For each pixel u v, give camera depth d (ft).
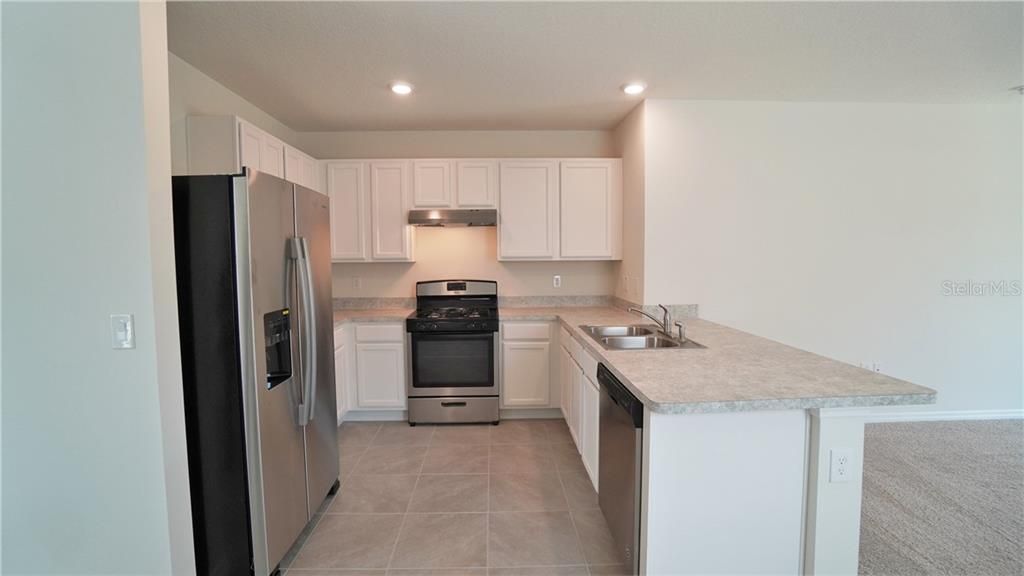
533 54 7.39
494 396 10.97
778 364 5.77
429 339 10.80
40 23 4.42
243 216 5.07
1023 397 10.59
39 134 4.50
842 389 4.62
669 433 4.59
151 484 4.72
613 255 11.48
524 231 11.42
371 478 8.32
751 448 4.62
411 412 10.97
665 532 4.67
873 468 8.32
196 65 7.75
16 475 4.74
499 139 12.18
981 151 10.09
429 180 11.34
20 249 4.57
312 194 6.82
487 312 11.49
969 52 7.38
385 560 6.07
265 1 5.80
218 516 5.34
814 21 6.36
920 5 5.94
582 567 5.90
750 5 5.95
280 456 5.78
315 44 7.00
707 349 6.71
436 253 12.47
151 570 4.81
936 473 8.14
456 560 6.06
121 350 4.63
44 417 4.69
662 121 9.63
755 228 9.91
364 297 12.51
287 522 5.93
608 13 6.14
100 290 4.58
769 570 4.72
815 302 10.13
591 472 7.38
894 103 9.89
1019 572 5.66
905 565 5.80
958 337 10.43
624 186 11.16
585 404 7.84
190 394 5.22
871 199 10.05
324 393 7.22
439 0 5.81
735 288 9.98
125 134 4.48
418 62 7.68
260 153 8.42
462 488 7.95
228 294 5.12
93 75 4.44
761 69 8.04
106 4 4.41
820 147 9.87
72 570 4.82
